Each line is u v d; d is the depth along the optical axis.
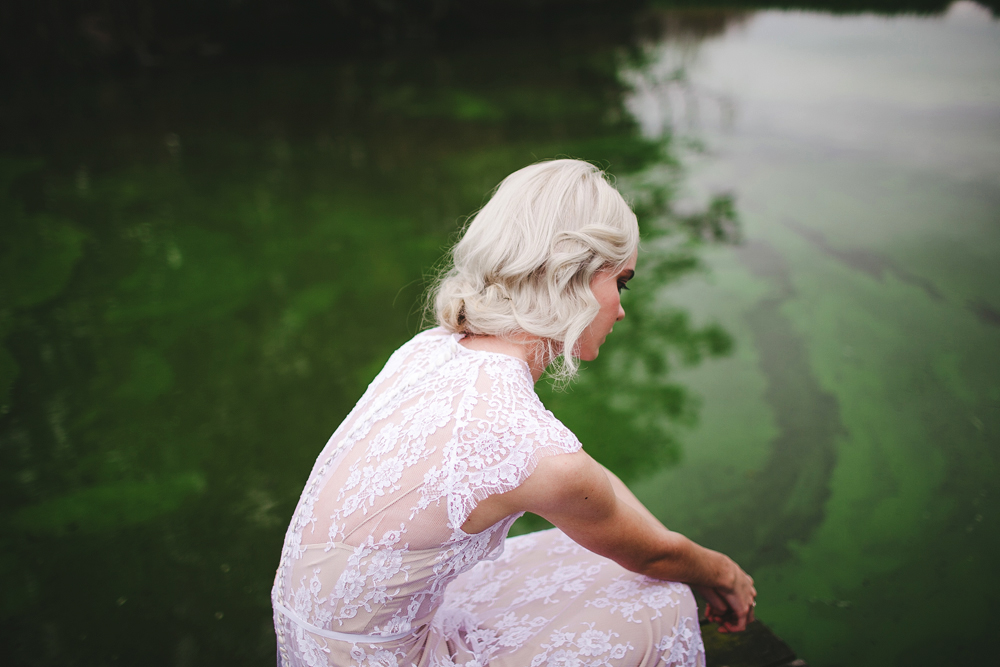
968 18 7.77
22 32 6.98
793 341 2.73
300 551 0.88
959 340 2.62
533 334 0.87
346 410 2.48
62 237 3.85
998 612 1.60
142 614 1.71
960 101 5.29
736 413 2.38
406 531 0.82
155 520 2.02
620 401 2.48
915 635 1.55
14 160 5.01
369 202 4.33
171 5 7.88
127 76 7.35
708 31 9.19
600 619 0.96
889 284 3.04
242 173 4.83
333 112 6.19
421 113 6.13
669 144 5.10
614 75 7.27
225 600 1.74
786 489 2.03
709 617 1.16
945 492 1.96
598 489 0.83
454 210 4.18
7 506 2.08
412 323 3.02
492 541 0.86
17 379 2.69
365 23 9.34
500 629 0.98
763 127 5.25
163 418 2.47
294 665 0.92
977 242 3.31
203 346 2.90
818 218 3.72
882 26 8.04
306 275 3.46
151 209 4.23
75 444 2.34
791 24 8.99
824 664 1.49
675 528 1.91
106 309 3.17
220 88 7.00
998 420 2.21
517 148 5.20
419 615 0.89
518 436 0.80
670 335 2.86
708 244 3.58
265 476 2.19
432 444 0.82
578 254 0.85
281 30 8.73
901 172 4.18
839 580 1.71
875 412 2.31
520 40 9.51
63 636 1.65
